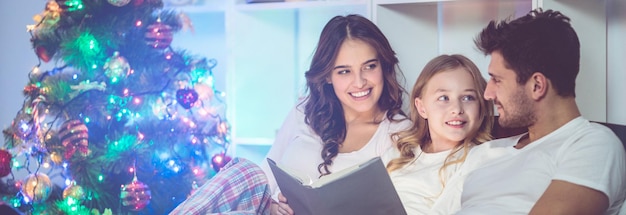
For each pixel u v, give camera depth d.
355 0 2.77
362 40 2.66
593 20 2.59
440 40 2.95
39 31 3.00
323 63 2.71
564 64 2.05
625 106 2.71
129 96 2.96
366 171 1.97
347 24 2.69
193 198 2.20
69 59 3.01
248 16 3.24
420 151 2.45
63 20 2.98
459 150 2.35
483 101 2.37
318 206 2.04
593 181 1.90
